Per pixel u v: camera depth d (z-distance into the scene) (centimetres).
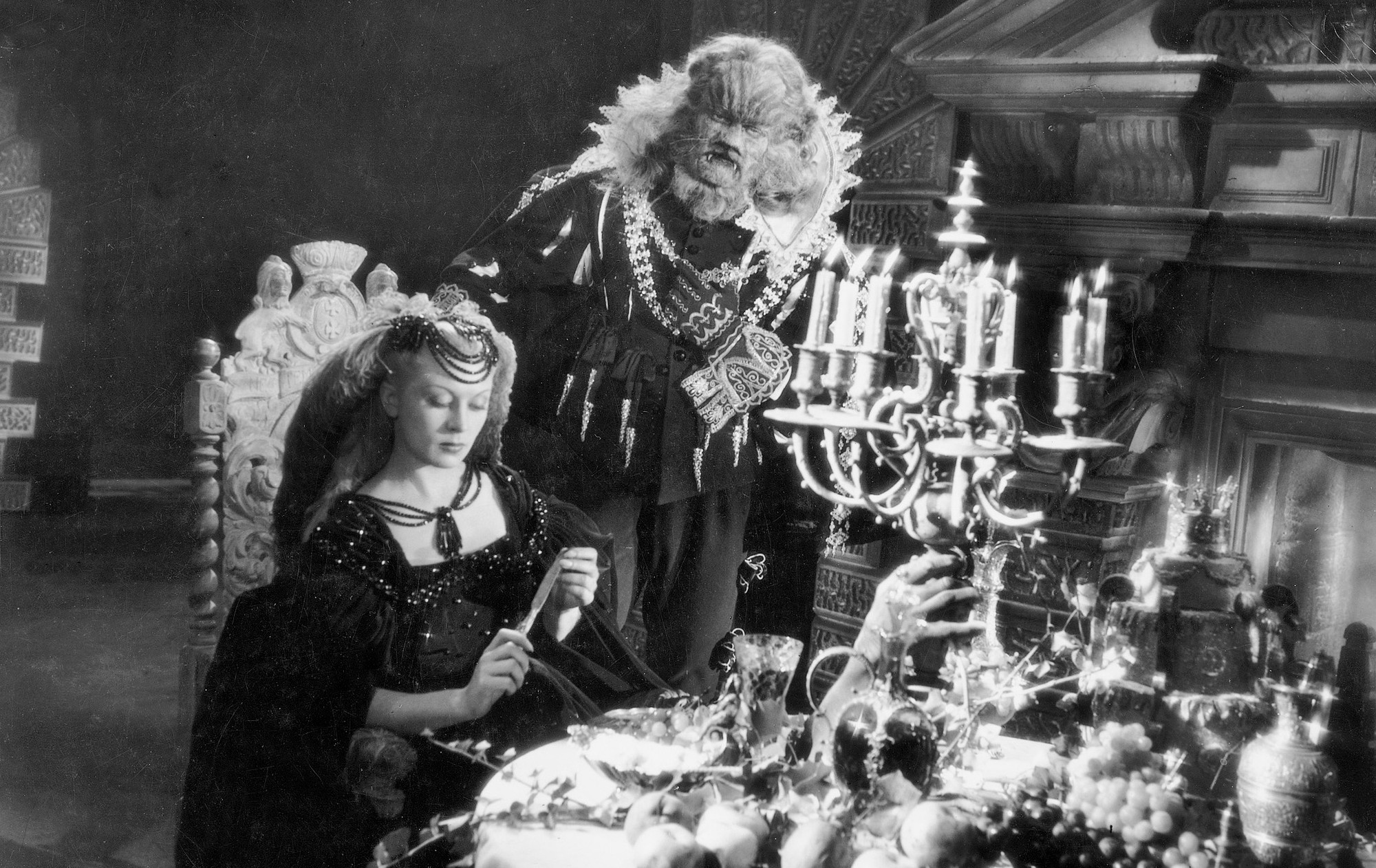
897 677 154
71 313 356
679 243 272
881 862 136
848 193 307
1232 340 268
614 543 279
